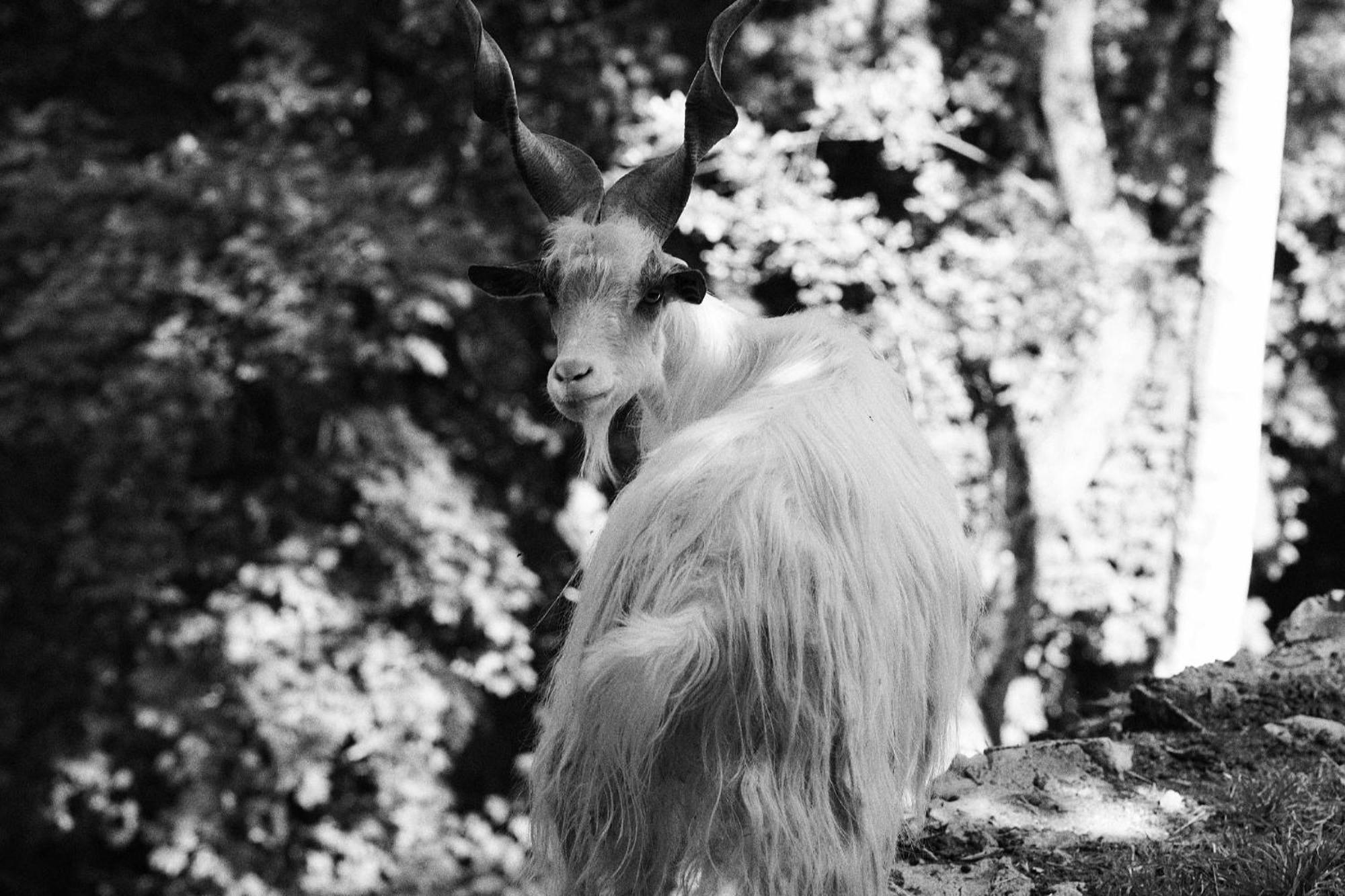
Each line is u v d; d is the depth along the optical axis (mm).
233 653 12336
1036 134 14477
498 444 14984
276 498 13586
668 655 3205
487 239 13398
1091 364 12898
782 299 13164
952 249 12281
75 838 14141
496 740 15258
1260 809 4738
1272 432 15602
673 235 13719
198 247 12906
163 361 12531
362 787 13969
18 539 14078
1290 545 15766
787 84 13547
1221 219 12281
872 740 3441
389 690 12727
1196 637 12703
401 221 13047
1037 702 13516
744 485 3406
